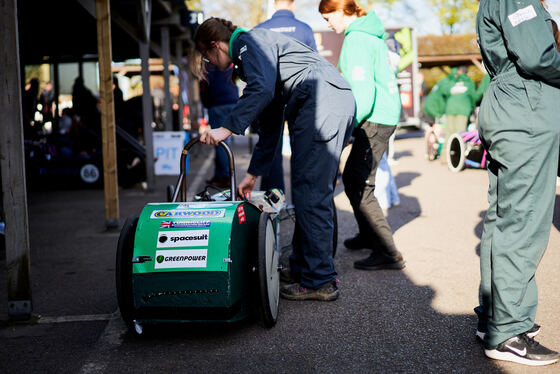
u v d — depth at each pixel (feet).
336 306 10.90
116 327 10.07
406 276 12.84
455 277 12.69
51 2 24.63
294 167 10.76
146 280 8.77
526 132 7.75
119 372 8.27
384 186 20.17
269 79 9.61
